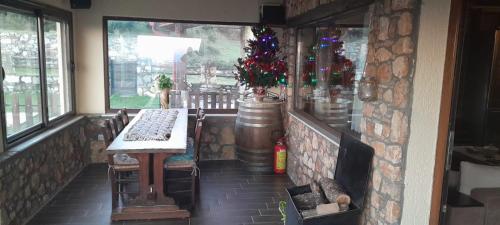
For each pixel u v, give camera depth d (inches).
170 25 211.5
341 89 134.3
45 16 163.2
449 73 85.8
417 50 84.5
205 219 138.8
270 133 190.1
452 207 102.0
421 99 86.5
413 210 90.8
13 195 122.5
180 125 163.5
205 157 217.3
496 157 159.6
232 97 222.1
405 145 87.6
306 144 161.0
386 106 92.4
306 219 97.3
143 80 214.4
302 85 185.2
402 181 88.9
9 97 131.8
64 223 132.8
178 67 216.4
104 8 200.1
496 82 209.5
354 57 123.3
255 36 189.6
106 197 157.5
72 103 196.5
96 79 205.3
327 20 147.2
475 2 87.7
